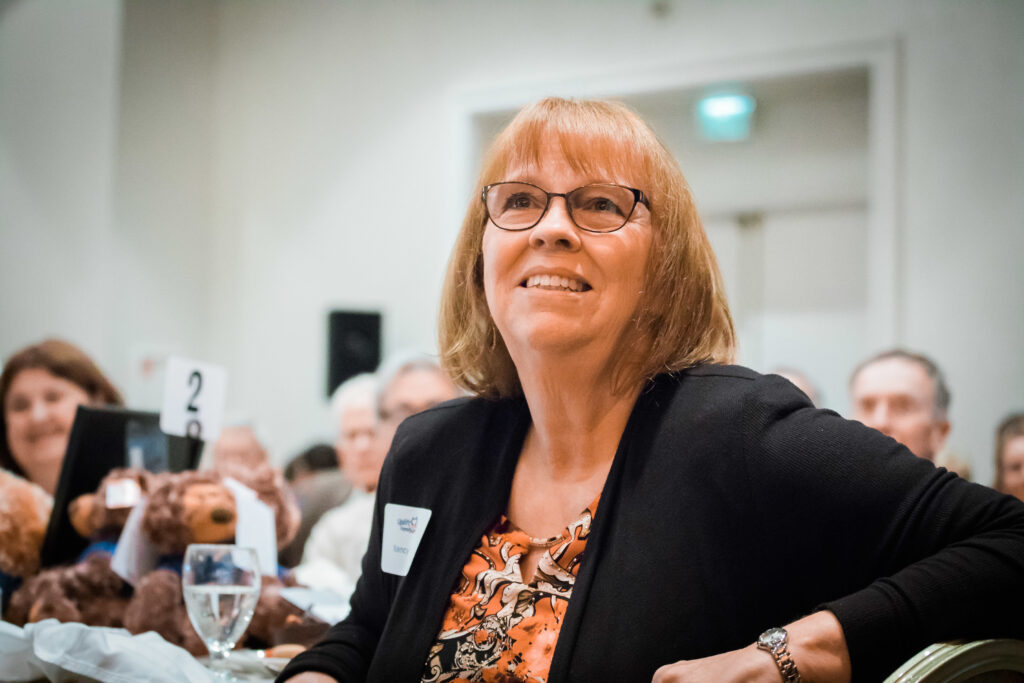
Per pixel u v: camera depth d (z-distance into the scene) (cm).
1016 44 385
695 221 111
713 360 112
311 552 281
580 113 110
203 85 537
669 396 106
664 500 99
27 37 502
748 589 95
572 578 101
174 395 168
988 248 383
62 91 496
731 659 85
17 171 499
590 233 103
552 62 463
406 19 501
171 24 520
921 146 395
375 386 304
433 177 487
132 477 153
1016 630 85
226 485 151
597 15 455
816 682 82
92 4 493
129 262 493
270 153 529
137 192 499
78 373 198
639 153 108
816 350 435
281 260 521
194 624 125
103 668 114
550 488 109
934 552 88
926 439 243
